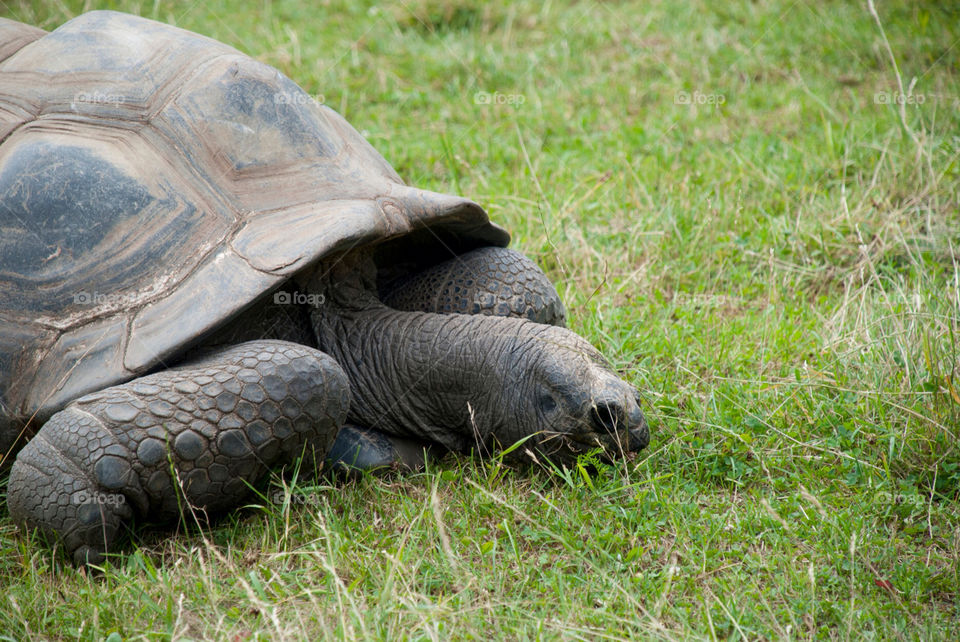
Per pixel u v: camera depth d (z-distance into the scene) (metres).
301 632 4.25
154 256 5.04
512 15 13.66
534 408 5.34
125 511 4.73
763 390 6.40
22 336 4.96
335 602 4.46
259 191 5.40
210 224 5.18
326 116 6.22
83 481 4.61
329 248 5.02
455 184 9.38
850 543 4.81
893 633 4.31
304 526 5.05
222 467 4.80
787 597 4.58
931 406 5.92
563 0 14.67
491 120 11.11
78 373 4.84
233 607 4.48
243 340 5.40
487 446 5.76
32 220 5.08
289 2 14.06
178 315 4.86
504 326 5.56
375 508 5.32
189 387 4.74
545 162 10.15
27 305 5.00
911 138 9.61
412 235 6.20
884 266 7.88
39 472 4.67
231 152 5.47
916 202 8.77
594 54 13.07
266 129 5.63
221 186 5.35
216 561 4.84
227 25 13.04
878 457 5.79
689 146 10.56
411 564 4.77
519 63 12.64
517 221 8.82
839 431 6.01
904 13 13.35
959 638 4.33
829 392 6.36
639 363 6.90
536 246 8.38
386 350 5.73
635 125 10.88
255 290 4.88
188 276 4.98
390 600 4.41
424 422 5.78
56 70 5.74
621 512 5.16
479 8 13.78
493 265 6.25
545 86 12.26
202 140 5.47
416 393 5.71
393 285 6.57
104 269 5.00
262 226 5.22
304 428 4.98
